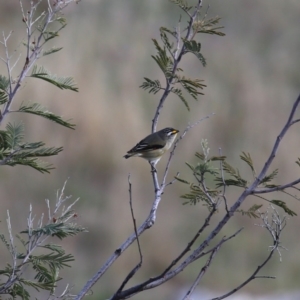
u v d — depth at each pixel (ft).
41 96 52.16
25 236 44.70
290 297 46.75
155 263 47.44
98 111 54.75
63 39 63.26
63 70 57.26
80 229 13.10
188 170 56.18
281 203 13.89
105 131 54.90
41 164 13.85
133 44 69.05
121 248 13.87
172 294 45.68
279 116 66.59
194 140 60.34
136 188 53.36
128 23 73.77
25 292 12.98
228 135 62.90
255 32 86.12
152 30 73.61
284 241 51.19
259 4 90.53
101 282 44.75
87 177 53.36
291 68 78.43
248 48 81.35
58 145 52.80
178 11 79.51
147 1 78.79
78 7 71.46
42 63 56.39
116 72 62.49
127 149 54.95
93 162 53.67
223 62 74.84
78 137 53.78
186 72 69.92
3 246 42.09
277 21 88.79
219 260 49.73
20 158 13.32
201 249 13.47
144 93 61.36
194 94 16.71
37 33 34.83
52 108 52.85
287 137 62.90
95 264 45.91
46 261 13.00
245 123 64.28
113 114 56.13
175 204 53.16
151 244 48.52
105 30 69.77
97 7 74.23
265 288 47.80
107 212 50.78
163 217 51.57
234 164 59.82
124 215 50.80
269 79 74.38
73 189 51.78
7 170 51.26
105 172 53.72
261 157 60.70
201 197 14.40
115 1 75.97
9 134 13.69
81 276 44.55
